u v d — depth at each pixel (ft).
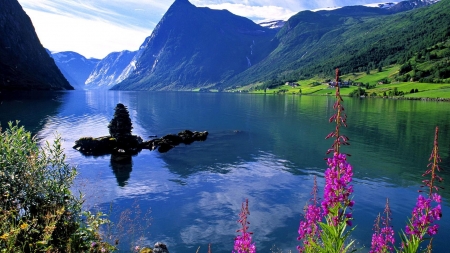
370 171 118.73
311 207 25.14
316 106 421.59
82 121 247.91
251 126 240.94
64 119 254.47
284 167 125.49
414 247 20.48
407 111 325.21
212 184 103.40
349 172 18.44
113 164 129.49
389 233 28.91
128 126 161.38
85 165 127.13
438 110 333.21
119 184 102.06
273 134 204.95
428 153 147.95
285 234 68.59
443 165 126.72
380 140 178.19
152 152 153.79
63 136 181.98
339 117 18.75
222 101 544.21
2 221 22.72
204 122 263.29
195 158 141.59
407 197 92.07
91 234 29.40
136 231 67.92
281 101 531.91
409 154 145.69
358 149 155.94
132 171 119.03
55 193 29.60
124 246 59.62
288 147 164.96
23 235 23.35
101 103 449.89
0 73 564.30
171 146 166.09
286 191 96.32
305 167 125.49
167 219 75.77
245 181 106.73
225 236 67.87
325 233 19.31
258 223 73.82
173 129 225.76
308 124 249.75
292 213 79.56
